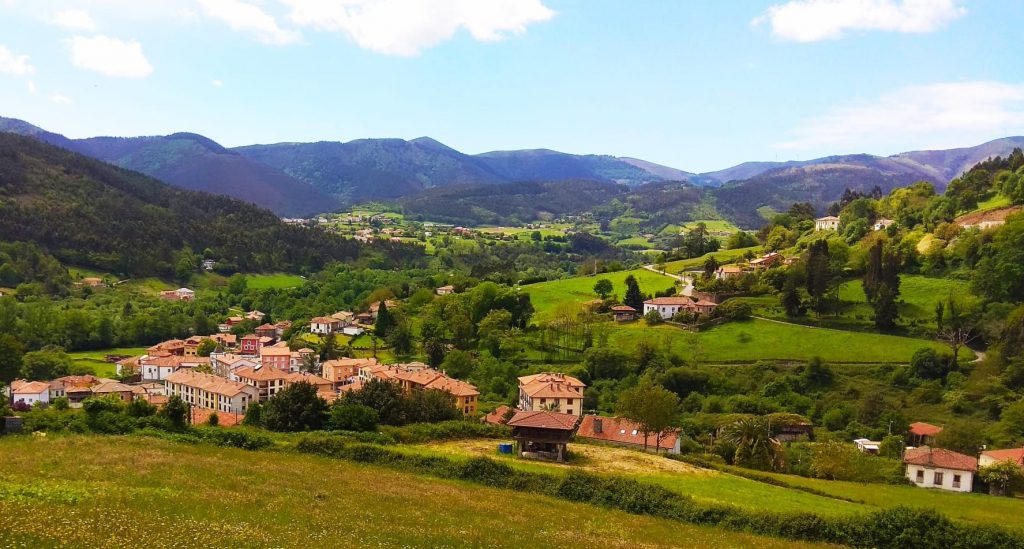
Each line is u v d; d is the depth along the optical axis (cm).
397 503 4831
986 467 8850
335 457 6869
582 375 15038
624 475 7312
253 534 3347
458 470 6519
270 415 8331
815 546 5044
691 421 12156
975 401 12344
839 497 7375
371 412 8519
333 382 16088
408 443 8219
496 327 17725
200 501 4066
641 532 4878
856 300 17400
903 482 8969
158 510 3703
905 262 18712
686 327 17325
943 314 15512
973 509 7250
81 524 3122
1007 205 19975
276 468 5741
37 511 3269
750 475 8081
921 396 12788
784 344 15550
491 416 12069
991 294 15575
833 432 11862
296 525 3725
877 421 12069
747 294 19175
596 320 17625
